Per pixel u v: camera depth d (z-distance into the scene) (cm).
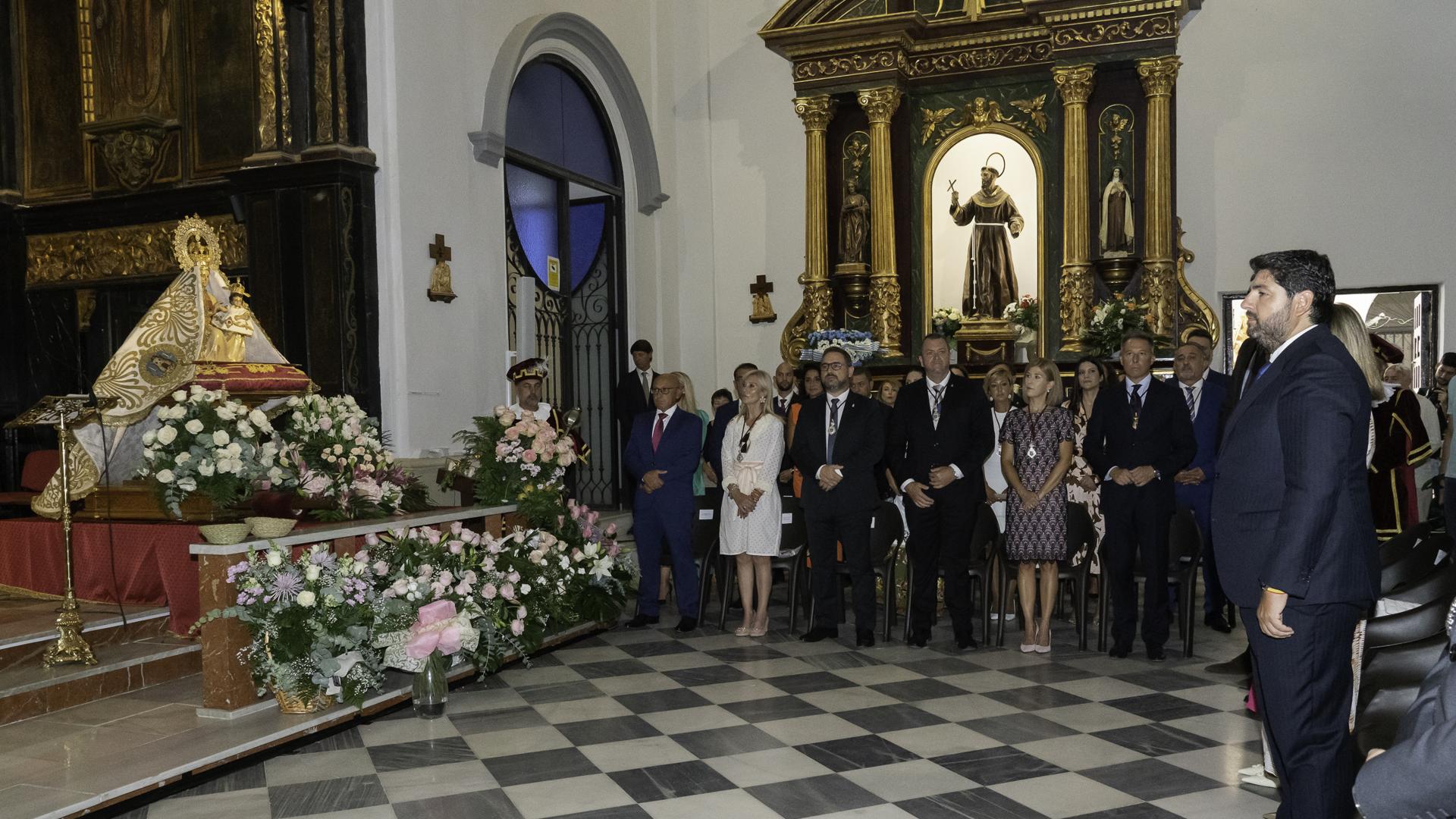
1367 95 996
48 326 890
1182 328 1028
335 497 568
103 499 576
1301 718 300
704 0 1174
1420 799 155
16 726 464
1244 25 1028
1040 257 1070
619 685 570
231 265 810
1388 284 994
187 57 820
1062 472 619
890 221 1088
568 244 1032
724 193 1177
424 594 513
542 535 647
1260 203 1026
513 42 901
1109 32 1013
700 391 1170
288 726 465
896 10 1095
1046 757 444
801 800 398
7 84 882
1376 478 735
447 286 812
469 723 503
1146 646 625
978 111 1090
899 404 672
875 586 686
